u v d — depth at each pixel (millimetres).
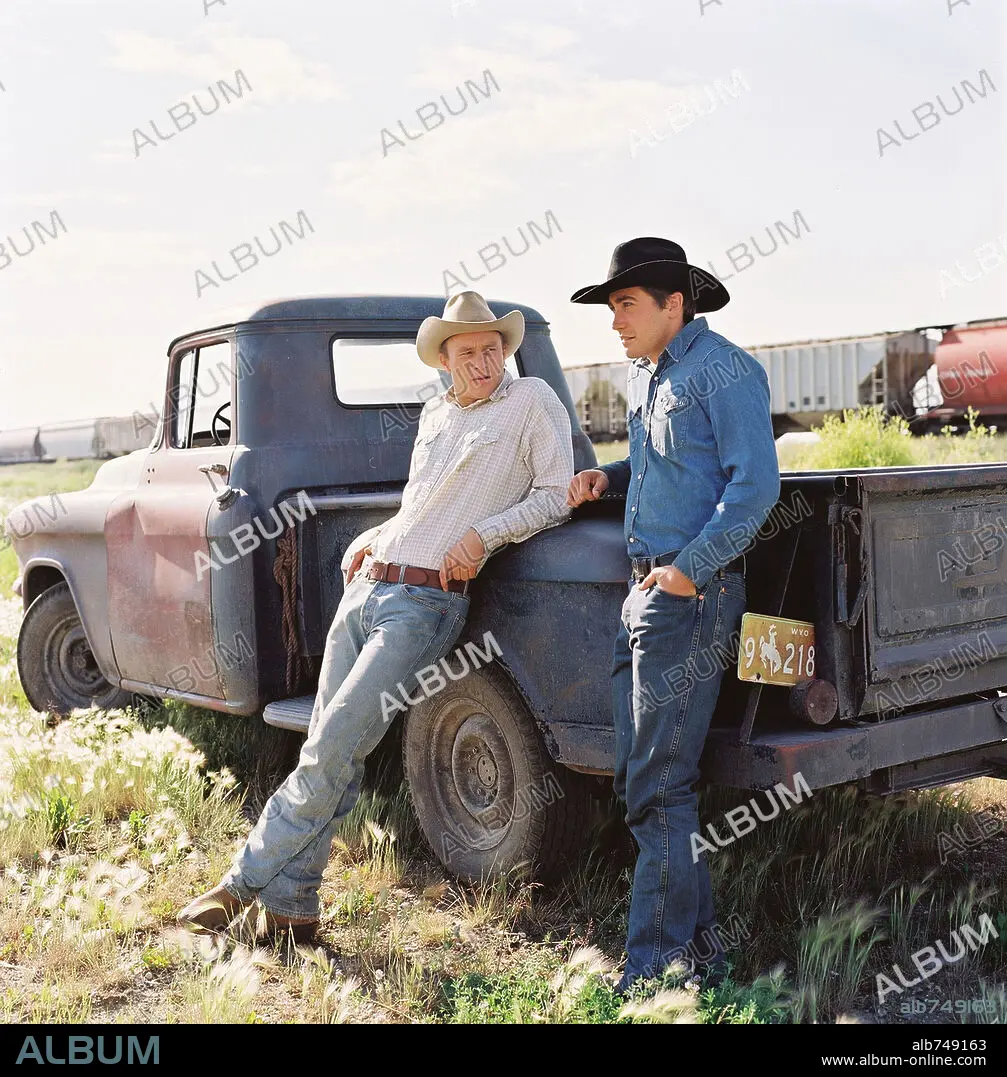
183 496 4895
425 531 3584
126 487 5547
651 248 3156
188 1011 3002
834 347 24484
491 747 3750
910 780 3385
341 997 3033
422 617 3516
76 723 5484
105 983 3273
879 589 3223
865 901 3594
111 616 5453
